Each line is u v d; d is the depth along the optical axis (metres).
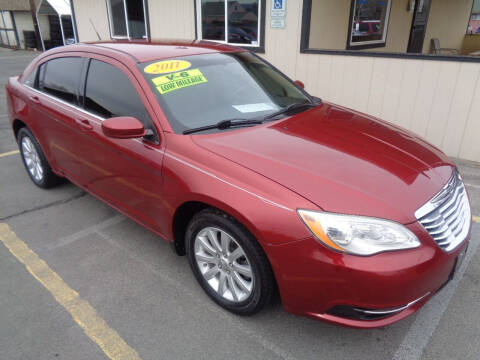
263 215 2.15
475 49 11.25
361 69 5.84
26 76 4.35
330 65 6.16
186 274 3.08
